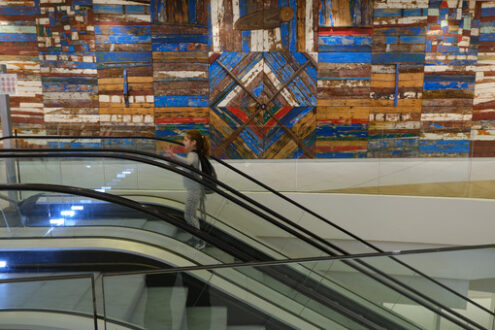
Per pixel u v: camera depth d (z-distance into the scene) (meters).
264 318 1.95
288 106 7.32
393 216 5.68
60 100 7.23
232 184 5.49
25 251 3.40
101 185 4.82
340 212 5.79
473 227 5.47
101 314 1.72
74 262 3.43
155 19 6.98
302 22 7.05
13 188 2.96
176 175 4.35
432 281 2.23
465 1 6.96
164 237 3.60
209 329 1.88
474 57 7.15
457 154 5.59
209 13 7.00
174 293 1.81
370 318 2.15
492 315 2.33
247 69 7.20
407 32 7.08
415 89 7.28
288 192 5.88
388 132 7.43
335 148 7.45
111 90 7.22
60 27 6.99
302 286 2.03
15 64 7.08
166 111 7.31
